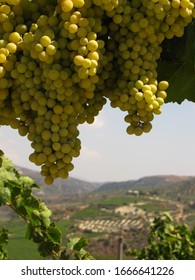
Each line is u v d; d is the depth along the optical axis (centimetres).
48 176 90
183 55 106
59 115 89
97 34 95
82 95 93
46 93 90
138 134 93
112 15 92
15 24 93
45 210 172
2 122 96
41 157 89
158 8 91
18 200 164
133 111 93
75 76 90
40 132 90
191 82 114
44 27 90
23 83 91
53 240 173
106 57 94
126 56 94
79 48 89
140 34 93
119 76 96
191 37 104
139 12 93
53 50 88
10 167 166
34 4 94
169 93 115
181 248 368
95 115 99
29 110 93
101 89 97
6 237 212
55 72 88
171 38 103
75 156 90
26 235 174
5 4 93
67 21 89
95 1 90
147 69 95
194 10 94
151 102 91
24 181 171
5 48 90
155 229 379
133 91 92
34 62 90
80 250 191
